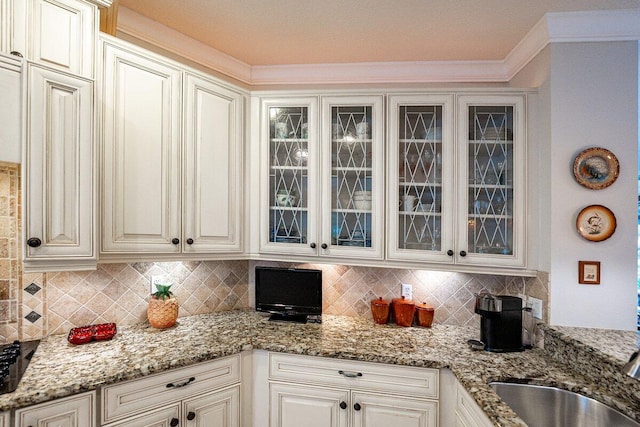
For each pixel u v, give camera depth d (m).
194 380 1.75
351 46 2.31
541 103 2.04
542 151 2.02
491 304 1.90
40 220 1.47
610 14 1.85
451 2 1.82
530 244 2.05
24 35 1.47
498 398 1.40
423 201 2.18
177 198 1.98
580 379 1.59
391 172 2.18
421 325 2.32
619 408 1.41
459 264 2.11
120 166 1.79
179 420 1.70
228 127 2.21
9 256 1.76
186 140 2.01
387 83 2.57
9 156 1.40
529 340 2.08
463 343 2.03
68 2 1.57
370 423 1.83
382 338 2.08
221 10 1.96
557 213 1.91
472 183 2.12
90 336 1.83
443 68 2.50
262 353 1.97
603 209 1.86
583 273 1.88
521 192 2.06
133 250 1.83
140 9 1.97
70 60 1.57
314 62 2.56
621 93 1.89
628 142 1.88
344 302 2.54
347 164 2.25
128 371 1.52
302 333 2.14
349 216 2.24
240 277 2.66
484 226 2.12
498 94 2.10
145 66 1.87
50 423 1.35
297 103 2.28
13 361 1.52
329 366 1.88
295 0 1.84
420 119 2.19
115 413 1.51
